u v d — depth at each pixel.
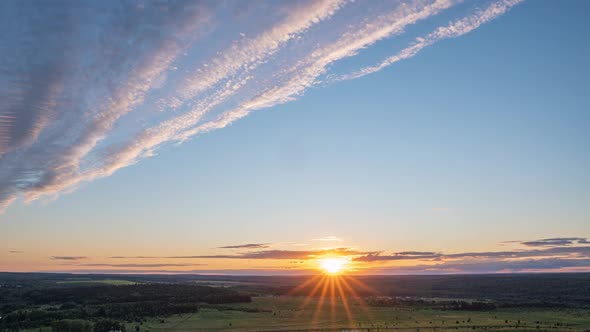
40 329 154.38
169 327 162.88
